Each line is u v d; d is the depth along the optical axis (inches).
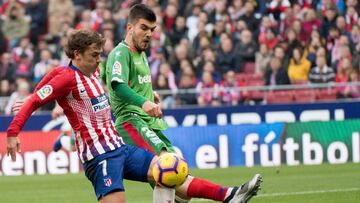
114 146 669.9
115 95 775.7
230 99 1670.8
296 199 992.2
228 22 1820.9
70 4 1961.1
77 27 1873.8
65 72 653.9
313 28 1788.9
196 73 1734.7
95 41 650.8
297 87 1669.5
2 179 1401.3
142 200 1045.8
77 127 665.0
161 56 1743.4
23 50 1834.4
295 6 1829.5
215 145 1523.1
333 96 1679.4
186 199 729.6
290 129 1525.6
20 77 1780.3
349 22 1818.4
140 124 773.9
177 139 1523.1
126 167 693.3
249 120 1603.1
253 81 1716.3
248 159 1523.1
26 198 1109.7
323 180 1216.8
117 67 745.0
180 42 1811.0
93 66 658.2
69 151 1499.8
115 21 1844.2
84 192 1162.6
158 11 1844.2
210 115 1592.0
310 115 1610.5
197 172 1418.6
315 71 1729.8
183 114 1585.9
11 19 1942.7
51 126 1557.6
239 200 700.0
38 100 644.7
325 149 1523.1
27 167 1501.0
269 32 1792.6
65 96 657.6
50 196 1124.5
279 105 1605.6
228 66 1742.1
